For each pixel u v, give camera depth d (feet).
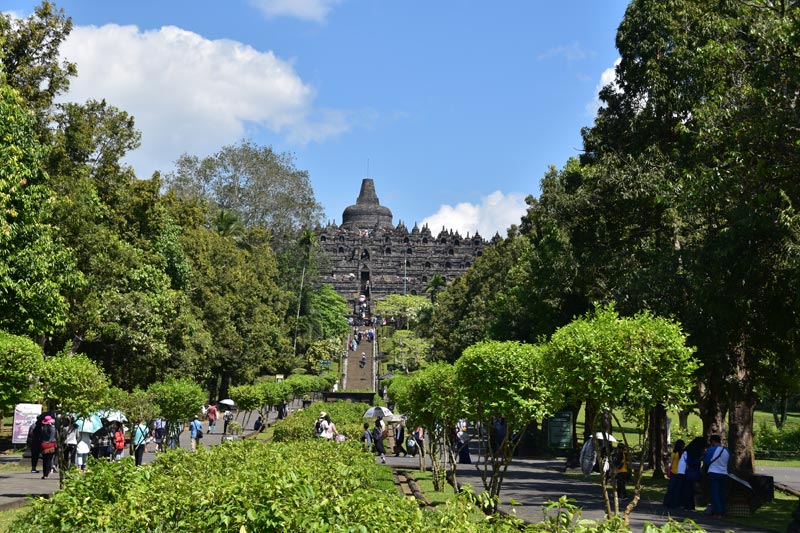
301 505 32.24
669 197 90.33
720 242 75.97
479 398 67.36
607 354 51.49
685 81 101.71
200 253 219.82
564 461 146.10
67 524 36.37
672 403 55.01
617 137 116.67
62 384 76.79
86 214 133.18
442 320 328.08
